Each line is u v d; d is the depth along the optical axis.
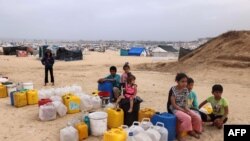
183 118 6.57
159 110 9.62
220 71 20.03
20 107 9.57
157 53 63.19
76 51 42.03
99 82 10.02
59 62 36.19
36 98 9.99
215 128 7.64
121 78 9.96
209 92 13.45
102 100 9.23
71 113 8.68
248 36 26.38
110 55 59.69
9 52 49.59
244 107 10.22
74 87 10.74
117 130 5.66
